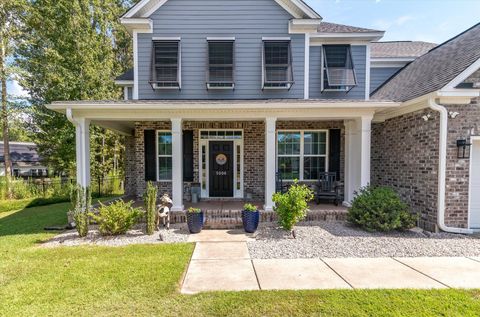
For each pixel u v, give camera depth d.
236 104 7.17
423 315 3.03
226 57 9.17
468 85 6.15
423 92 6.79
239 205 8.98
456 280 3.98
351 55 9.66
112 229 6.43
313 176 10.38
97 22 17.33
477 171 6.42
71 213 7.40
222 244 5.76
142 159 10.33
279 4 9.21
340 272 4.29
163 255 5.00
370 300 3.37
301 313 3.10
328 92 9.70
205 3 9.17
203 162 10.43
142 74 9.23
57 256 5.00
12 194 13.38
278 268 4.46
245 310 3.16
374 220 6.51
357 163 8.07
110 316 3.05
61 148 15.96
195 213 6.66
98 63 16.64
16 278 4.04
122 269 4.33
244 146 10.30
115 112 7.54
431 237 6.13
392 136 8.30
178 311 3.14
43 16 14.77
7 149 14.59
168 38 9.15
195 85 9.27
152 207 6.60
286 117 7.70
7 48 13.95
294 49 9.32
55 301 3.37
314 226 7.11
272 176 7.69
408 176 7.55
